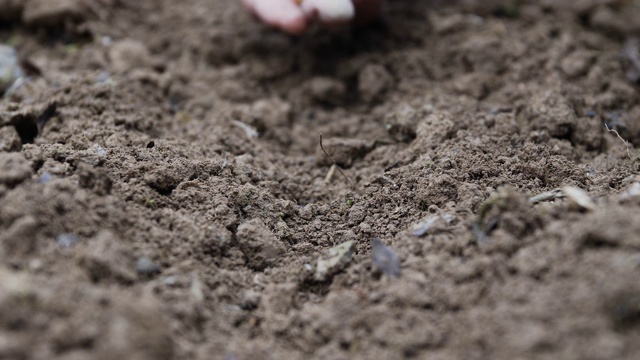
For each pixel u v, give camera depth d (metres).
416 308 0.26
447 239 0.27
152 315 0.24
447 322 0.25
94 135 0.31
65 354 0.24
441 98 0.34
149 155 0.30
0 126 0.31
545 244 0.26
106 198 0.27
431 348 0.25
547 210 0.27
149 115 0.33
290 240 0.29
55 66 0.35
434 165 0.30
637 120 0.33
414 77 0.35
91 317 0.24
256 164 0.31
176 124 0.33
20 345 0.24
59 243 0.26
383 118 0.34
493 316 0.25
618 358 0.24
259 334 0.26
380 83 0.35
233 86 0.35
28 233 0.26
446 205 0.29
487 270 0.26
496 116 0.32
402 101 0.34
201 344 0.26
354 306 0.26
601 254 0.25
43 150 0.29
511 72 0.35
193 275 0.27
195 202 0.29
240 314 0.27
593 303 0.24
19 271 0.25
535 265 0.26
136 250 0.27
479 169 0.30
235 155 0.32
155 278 0.27
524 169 0.30
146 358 0.24
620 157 0.31
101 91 0.33
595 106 0.33
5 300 0.24
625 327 0.24
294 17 0.34
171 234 0.28
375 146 0.33
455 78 0.35
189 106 0.34
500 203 0.27
